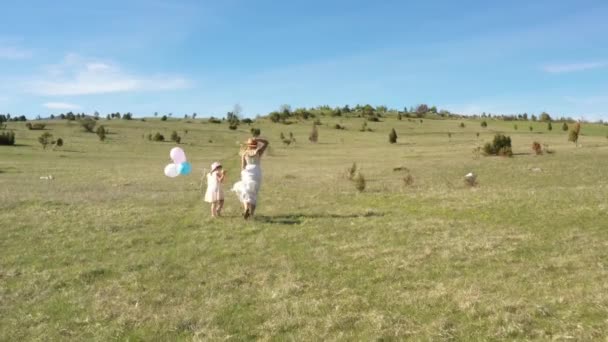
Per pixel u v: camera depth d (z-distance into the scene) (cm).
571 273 902
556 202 1582
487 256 1036
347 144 8956
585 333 641
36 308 850
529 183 2764
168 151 7638
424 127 12900
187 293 893
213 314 786
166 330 738
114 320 782
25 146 7425
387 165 4459
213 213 1634
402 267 988
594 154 4369
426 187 2556
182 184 3061
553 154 4616
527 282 863
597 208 1436
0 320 802
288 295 863
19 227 1526
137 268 1067
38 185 3025
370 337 679
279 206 1869
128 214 1730
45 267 1100
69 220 1633
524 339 643
